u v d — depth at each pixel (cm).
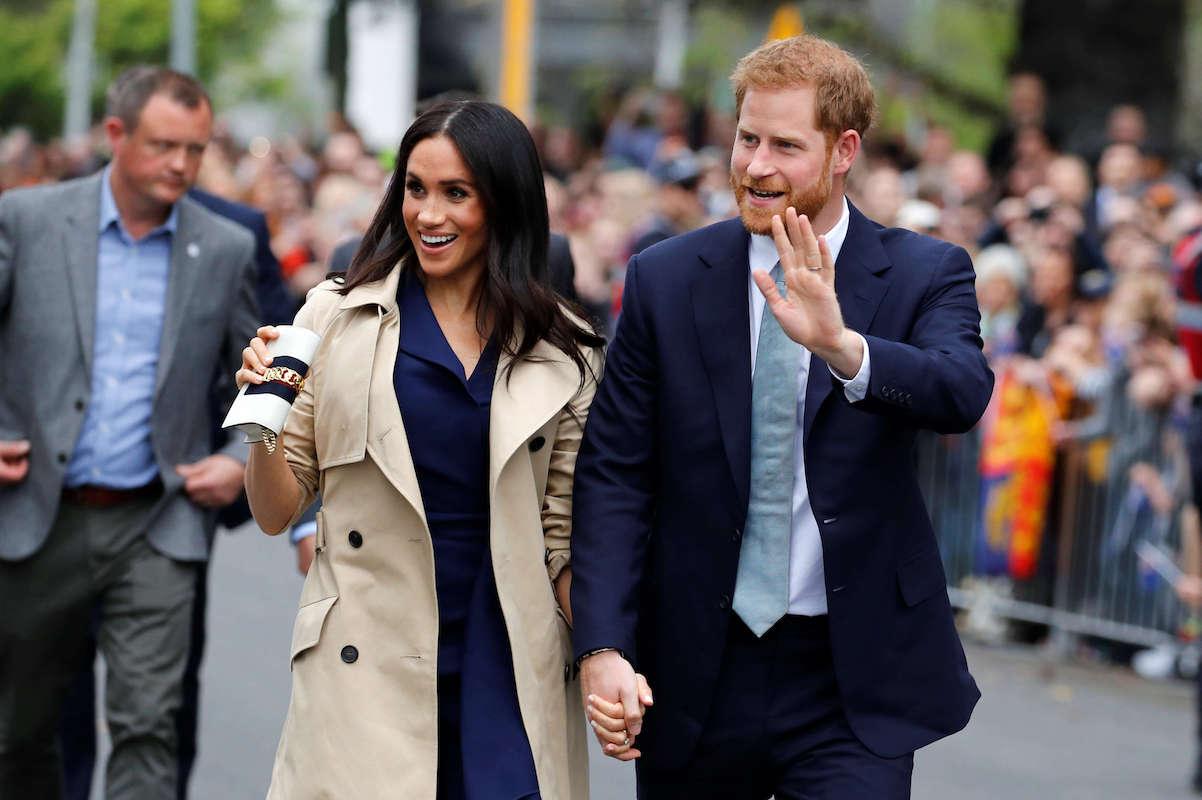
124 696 1758
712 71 8912
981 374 1256
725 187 3956
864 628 1305
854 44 7588
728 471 1312
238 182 5388
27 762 1823
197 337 1808
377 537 1320
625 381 1354
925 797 2344
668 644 1339
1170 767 2558
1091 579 3105
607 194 4000
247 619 3119
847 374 1220
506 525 1322
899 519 1319
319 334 1343
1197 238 2667
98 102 13762
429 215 1315
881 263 1321
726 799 1378
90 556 1764
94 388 1767
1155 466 3017
